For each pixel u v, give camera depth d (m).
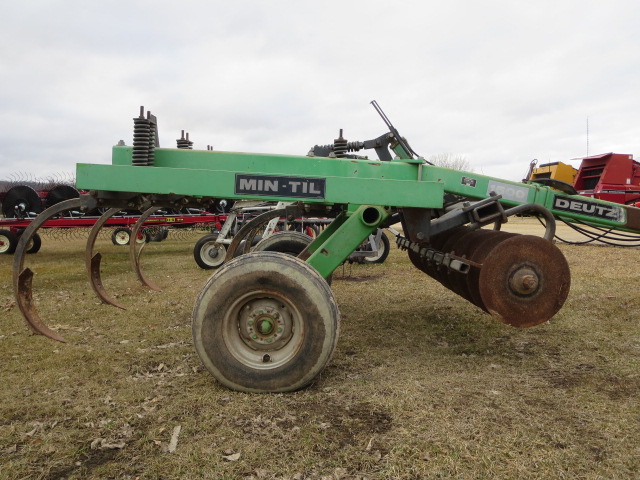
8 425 2.50
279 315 2.84
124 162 3.20
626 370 3.22
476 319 4.66
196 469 2.06
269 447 2.23
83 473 2.05
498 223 3.79
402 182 2.99
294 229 9.02
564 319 4.57
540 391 2.86
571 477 1.97
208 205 3.51
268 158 3.43
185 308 5.34
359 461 2.10
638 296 5.50
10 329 4.47
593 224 4.39
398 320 4.65
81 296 6.11
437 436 2.30
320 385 2.95
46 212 3.40
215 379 3.07
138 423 2.50
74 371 3.33
